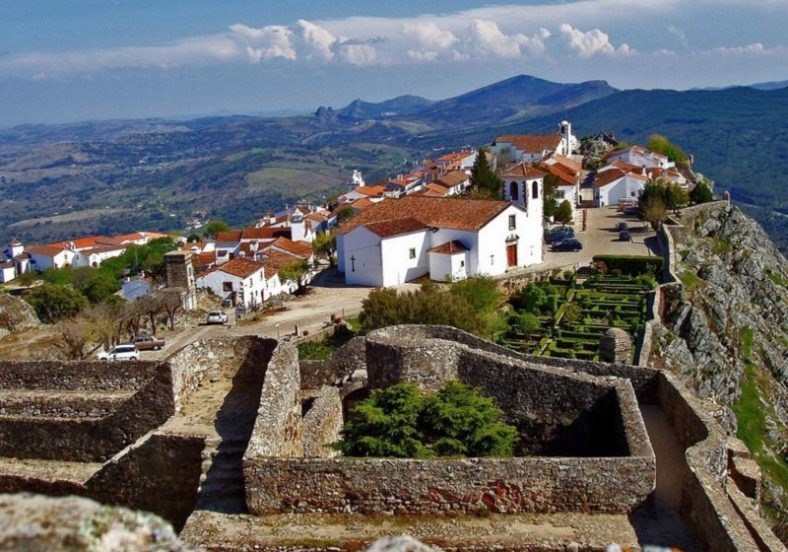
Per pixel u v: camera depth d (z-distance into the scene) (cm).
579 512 1742
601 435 2286
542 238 8481
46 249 17588
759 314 8069
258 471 1789
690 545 1609
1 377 2789
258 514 1797
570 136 15488
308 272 8888
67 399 2617
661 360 5447
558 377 2331
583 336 5594
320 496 1783
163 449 2170
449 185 12281
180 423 2272
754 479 2053
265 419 2022
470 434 2162
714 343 6328
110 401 2592
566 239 8950
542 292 6531
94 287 9431
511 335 5678
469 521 1736
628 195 11644
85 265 16025
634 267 7712
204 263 11575
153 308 6544
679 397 2298
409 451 2134
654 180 10719
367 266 7606
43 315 7250
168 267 7244
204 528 1755
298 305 7000
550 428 2352
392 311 4712
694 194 10300
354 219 8406
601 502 1736
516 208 7794
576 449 2322
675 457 2106
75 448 2486
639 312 6212
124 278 12031
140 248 14775
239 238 12762
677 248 8362
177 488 2173
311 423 2341
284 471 1783
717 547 1502
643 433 1916
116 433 2441
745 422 5831
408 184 15575
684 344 5809
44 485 2316
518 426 2398
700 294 7031
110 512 685
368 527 1736
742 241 9419
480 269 7506
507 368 2412
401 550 724
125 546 666
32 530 651
